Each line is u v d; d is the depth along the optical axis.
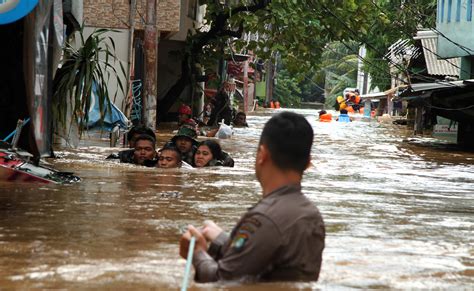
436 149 34.59
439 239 10.75
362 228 11.34
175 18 38.09
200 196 14.01
